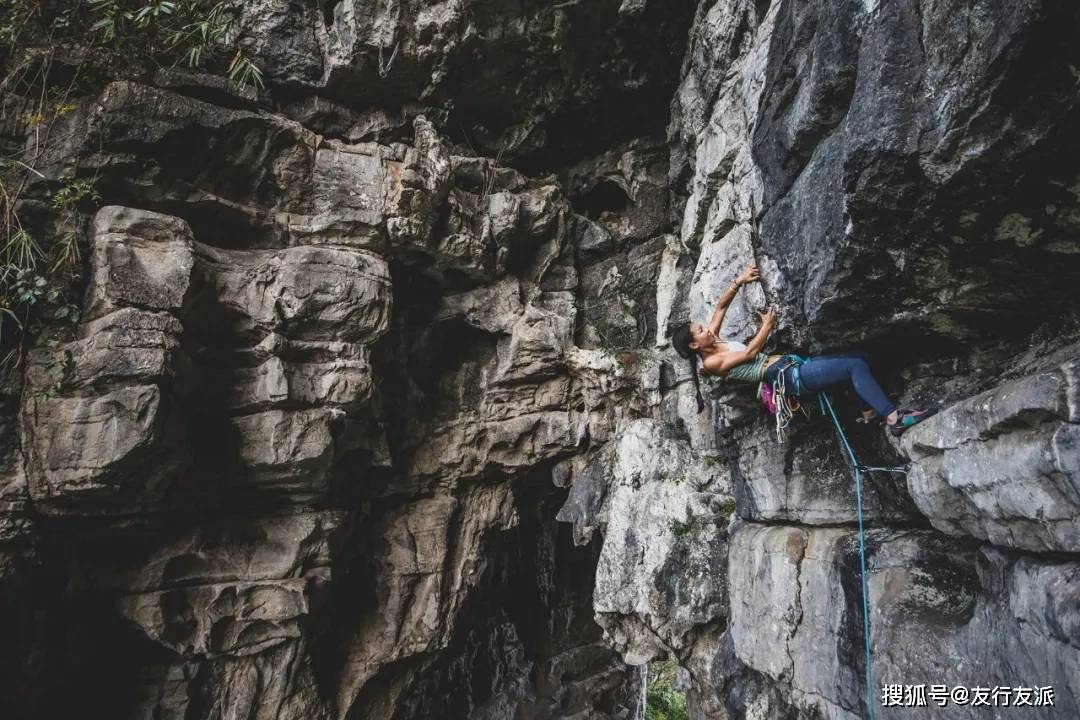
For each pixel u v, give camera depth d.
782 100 4.28
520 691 12.05
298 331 8.01
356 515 9.30
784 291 4.53
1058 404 2.72
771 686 5.47
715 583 6.87
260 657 8.22
